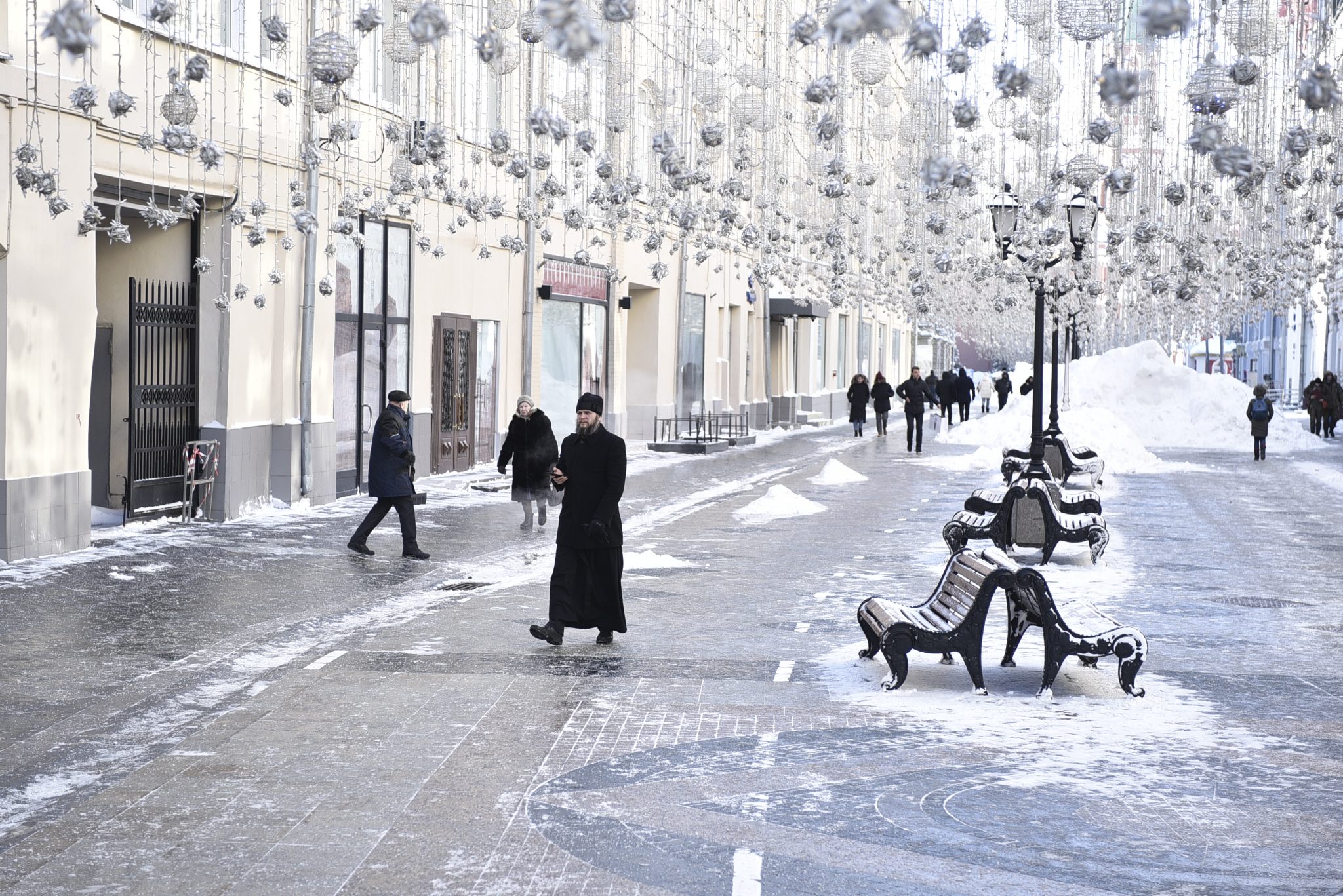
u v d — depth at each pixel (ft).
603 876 17.69
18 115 41.78
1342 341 202.80
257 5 56.03
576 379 100.37
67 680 28.25
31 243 42.86
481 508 63.82
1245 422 135.85
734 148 53.67
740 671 30.35
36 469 43.55
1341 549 54.13
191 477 53.83
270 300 59.06
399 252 72.74
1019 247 55.21
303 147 43.70
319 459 62.69
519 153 39.42
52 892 16.92
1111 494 79.51
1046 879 17.79
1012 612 31.14
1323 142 35.63
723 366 140.46
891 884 17.56
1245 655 32.81
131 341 51.31
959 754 23.68
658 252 115.55
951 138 42.57
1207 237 59.41
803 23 16.62
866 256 70.23
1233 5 23.91
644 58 55.31
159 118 49.42
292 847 18.63
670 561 48.16
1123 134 38.60
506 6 30.19
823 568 47.11
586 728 25.17
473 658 31.37
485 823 19.77
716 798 21.07
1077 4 25.32
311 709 26.40
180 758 22.98
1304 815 20.53
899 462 103.19
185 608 36.40
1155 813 20.53
